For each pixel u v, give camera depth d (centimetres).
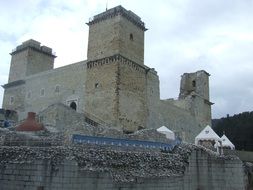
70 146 2073
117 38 5062
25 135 2347
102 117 4878
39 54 6912
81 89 5316
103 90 4984
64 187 1797
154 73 5938
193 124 7075
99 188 1964
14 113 6184
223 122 10344
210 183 3067
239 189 3000
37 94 6078
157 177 2425
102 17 5347
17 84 6600
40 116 4169
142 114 5288
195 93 7394
